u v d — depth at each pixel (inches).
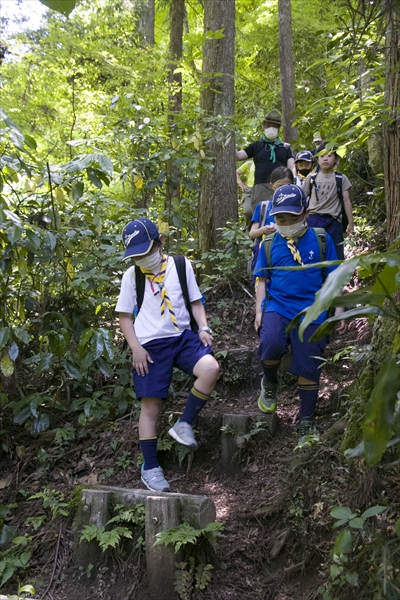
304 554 104.0
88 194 182.5
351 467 105.0
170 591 105.3
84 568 115.2
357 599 86.1
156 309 124.6
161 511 108.3
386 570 76.1
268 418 138.3
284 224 126.1
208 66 239.3
